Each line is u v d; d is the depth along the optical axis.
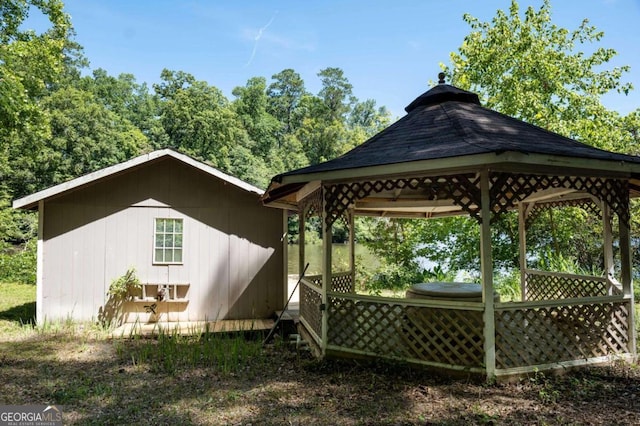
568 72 12.34
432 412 3.50
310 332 5.97
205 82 50.38
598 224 11.08
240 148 41.41
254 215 8.27
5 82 10.20
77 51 42.16
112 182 7.83
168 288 7.72
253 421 3.37
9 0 12.32
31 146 17.06
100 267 7.70
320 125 52.94
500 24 12.55
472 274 12.88
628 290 4.79
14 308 8.94
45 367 4.95
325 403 3.74
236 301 8.09
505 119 5.50
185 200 8.05
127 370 4.83
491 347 4.12
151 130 41.81
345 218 7.62
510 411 3.49
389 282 12.70
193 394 4.02
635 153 11.30
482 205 4.12
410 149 4.60
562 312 4.53
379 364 4.66
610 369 4.46
